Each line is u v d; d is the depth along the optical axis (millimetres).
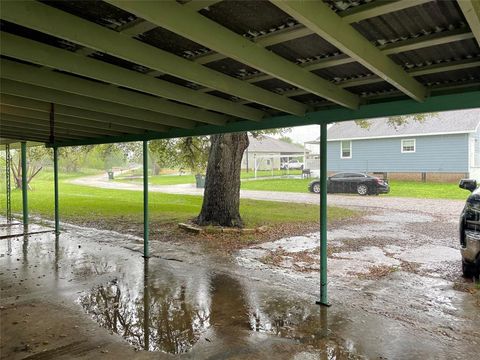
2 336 3283
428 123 19625
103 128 5414
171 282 4832
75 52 2414
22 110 4289
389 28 1990
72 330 3408
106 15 1882
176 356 2930
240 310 3883
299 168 38062
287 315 3750
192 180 28719
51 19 1804
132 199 15531
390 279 4941
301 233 8172
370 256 6188
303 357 2898
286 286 4676
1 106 3979
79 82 3074
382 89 3256
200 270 5402
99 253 6465
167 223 9492
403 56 2408
